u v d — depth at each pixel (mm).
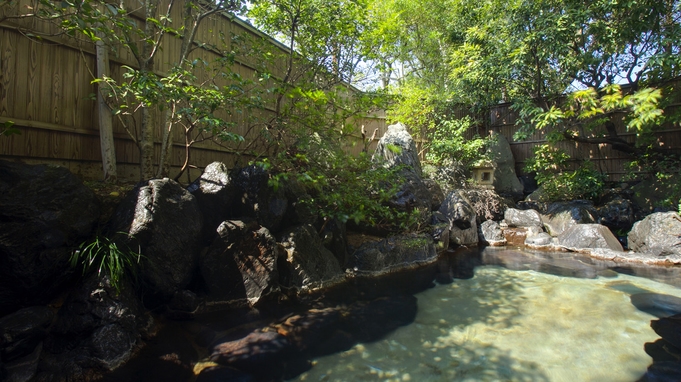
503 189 10734
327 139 4520
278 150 5176
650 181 8531
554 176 9609
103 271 2949
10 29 3330
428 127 10492
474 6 9992
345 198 4398
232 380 2486
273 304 3922
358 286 4801
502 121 11688
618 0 6867
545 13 7406
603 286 4926
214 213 4188
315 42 5742
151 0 4590
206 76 5367
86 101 4023
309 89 4480
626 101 2820
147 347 2861
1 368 2275
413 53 11688
